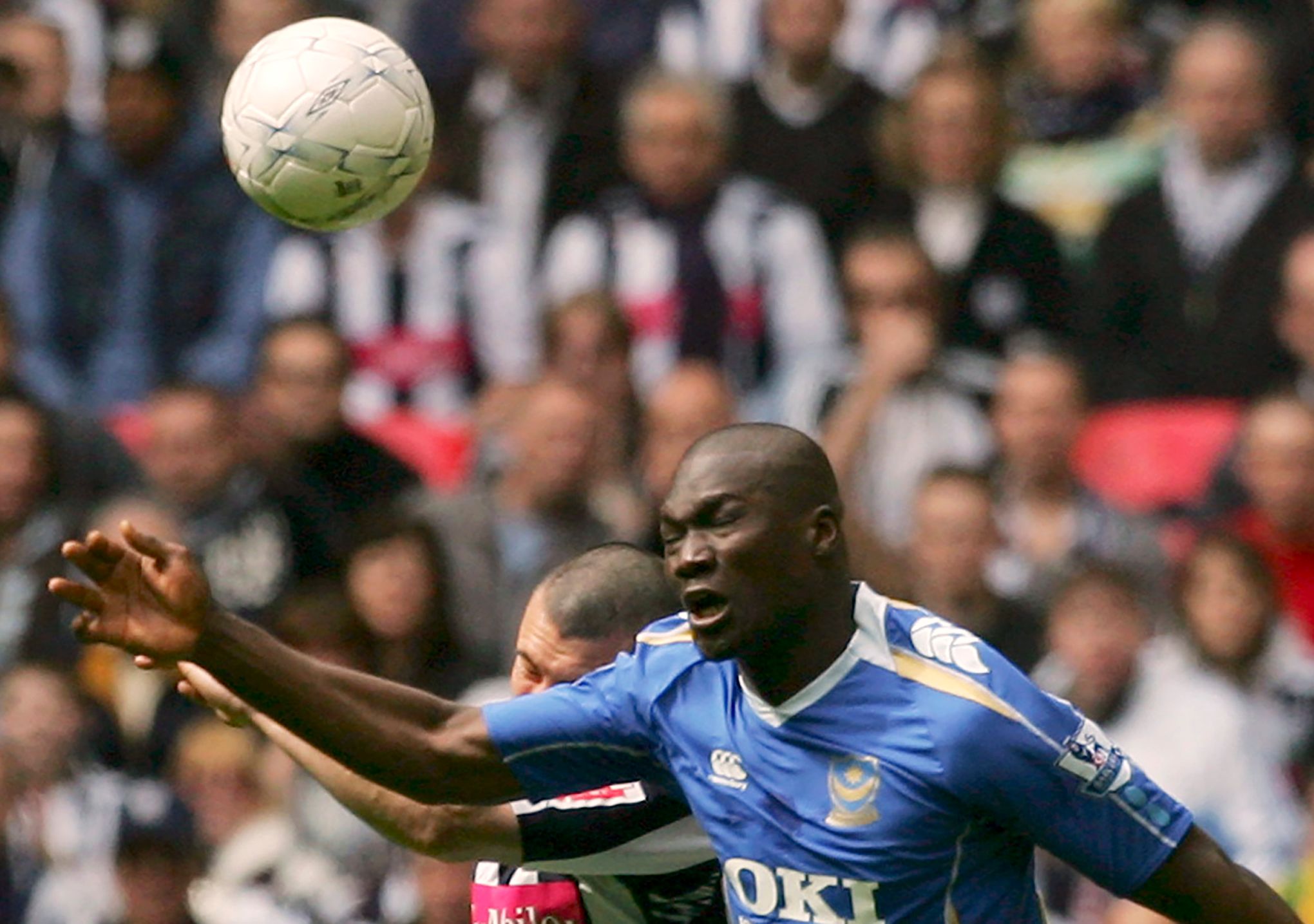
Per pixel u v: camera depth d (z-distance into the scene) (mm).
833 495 17250
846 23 48688
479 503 39219
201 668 17000
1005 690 17016
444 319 45312
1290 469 38844
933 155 44344
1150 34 49125
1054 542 39156
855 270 41781
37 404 42812
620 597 19250
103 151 46281
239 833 36719
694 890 19344
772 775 17406
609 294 41594
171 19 52406
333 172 19266
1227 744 35031
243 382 45531
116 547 16594
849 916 17344
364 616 37500
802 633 17156
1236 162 43844
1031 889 17703
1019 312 43594
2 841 36812
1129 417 42500
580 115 46719
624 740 18031
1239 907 17234
